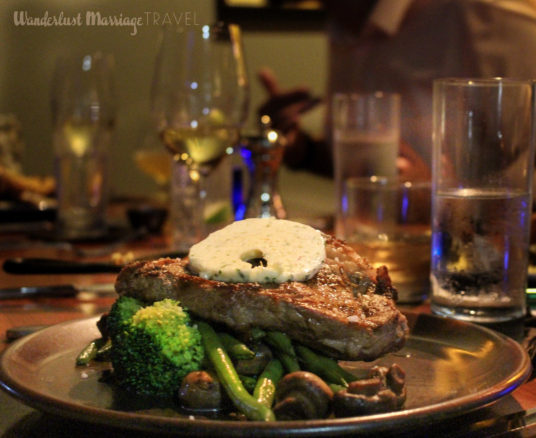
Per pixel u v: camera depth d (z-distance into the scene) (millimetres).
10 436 419
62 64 1035
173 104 837
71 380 471
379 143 912
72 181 1050
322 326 448
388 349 464
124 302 478
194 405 428
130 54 2518
